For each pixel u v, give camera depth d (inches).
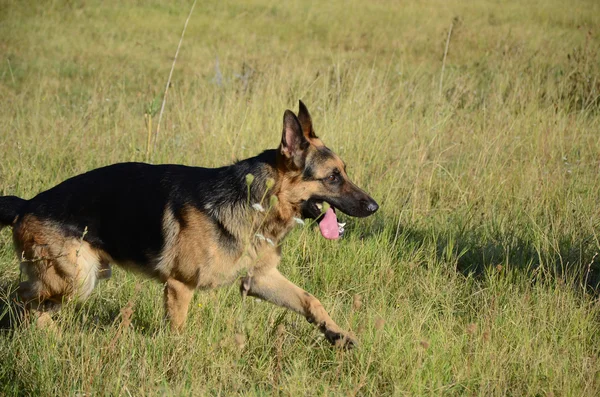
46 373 171.9
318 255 254.2
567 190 307.4
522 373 181.5
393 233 277.1
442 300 224.4
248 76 473.7
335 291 237.1
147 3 879.1
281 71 459.2
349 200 204.8
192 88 516.4
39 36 697.6
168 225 196.2
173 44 709.9
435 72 585.6
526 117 399.2
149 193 200.8
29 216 202.5
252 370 183.5
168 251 196.2
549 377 177.2
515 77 484.1
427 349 183.2
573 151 363.9
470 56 657.0
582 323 203.2
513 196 306.7
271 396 173.5
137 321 213.2
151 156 331.9
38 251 200.2
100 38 710.5
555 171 327.6
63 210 200.8
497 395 172.6
